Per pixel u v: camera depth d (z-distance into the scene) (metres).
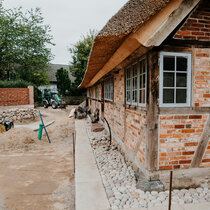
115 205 2.43
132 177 3.29
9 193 3.05
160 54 2.68
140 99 3.21
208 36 2.80
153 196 2.62
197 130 2.82
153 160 2.74
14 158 4.93
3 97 14.98
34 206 2.67
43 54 22.77
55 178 3.64
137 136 3.27
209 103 2.85
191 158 2.84
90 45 23.47
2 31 19.02
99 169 3.77
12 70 21.42
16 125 10.27
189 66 2.77
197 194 2.71
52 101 19.62
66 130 8.41
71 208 2.62
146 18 2.21
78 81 25.88
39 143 6.68
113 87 5.46
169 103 2.76
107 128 6.63
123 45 3.08
